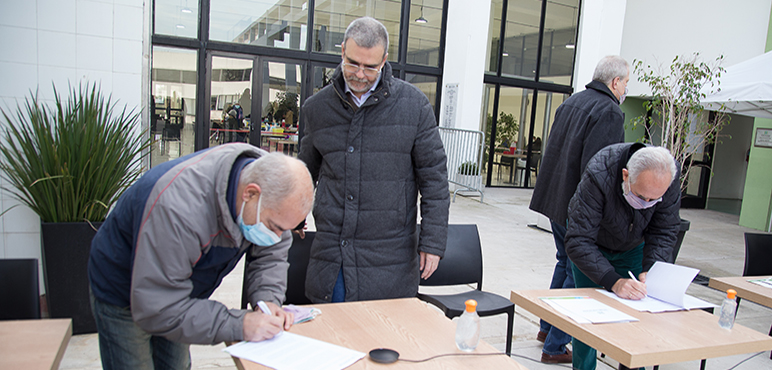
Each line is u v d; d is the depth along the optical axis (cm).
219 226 122
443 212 192
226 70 754
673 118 492
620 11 959
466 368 128
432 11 887
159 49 713
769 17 728
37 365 114
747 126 1089
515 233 578
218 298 319
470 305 140
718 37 800
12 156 260
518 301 193
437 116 924
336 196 187
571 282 275
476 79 855
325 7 808
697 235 666
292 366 122
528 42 970
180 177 117
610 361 271
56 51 283
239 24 755
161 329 121
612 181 207
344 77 175
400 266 191
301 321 152
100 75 294
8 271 163
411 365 128
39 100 282
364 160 182
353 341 141
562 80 1011
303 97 807
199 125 745
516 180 1009
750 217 754
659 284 199
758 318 355
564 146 285
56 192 244
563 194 280
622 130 268
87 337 255
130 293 120
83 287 254
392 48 874
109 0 291
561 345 256
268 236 122
